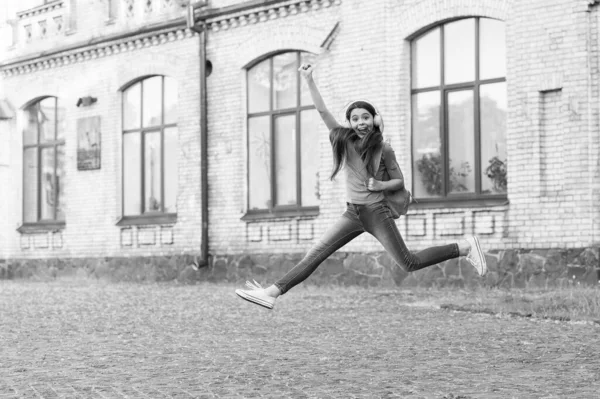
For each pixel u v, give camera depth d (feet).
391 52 73.72
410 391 26.07
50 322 48.03
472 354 33.47
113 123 96.63
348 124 28.66
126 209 96.53
